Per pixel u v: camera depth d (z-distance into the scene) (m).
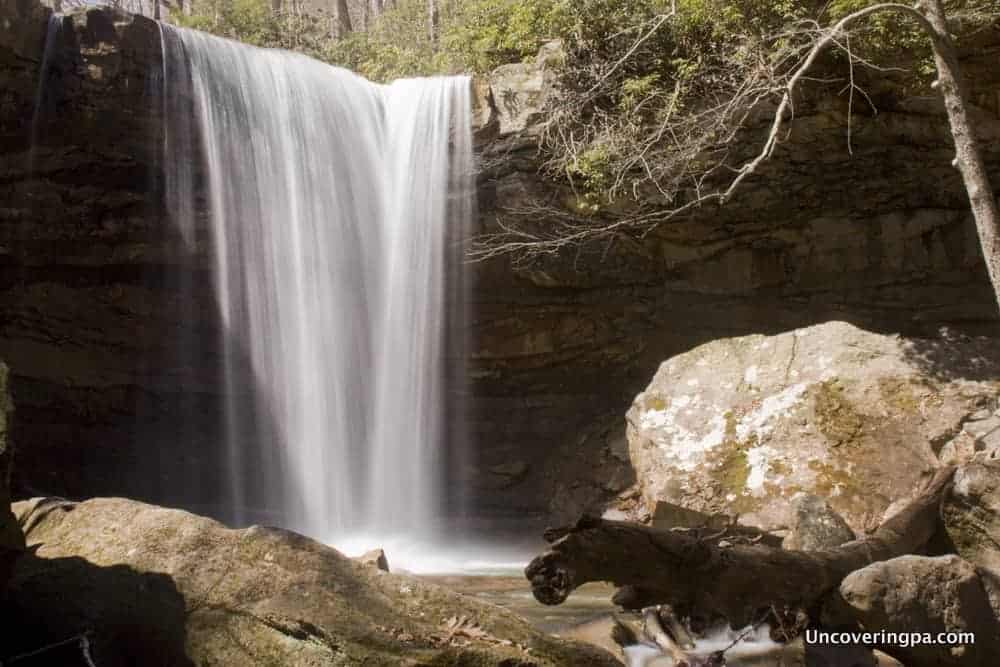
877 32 13.57
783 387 11.42
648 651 6.59
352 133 15.38
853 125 15.36
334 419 14.95
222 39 14.05
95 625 4.63
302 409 14.64
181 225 14.04
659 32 14.84
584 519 5.13
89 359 14.44
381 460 15.81
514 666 4.29
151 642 4.55
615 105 15.23
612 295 17.25
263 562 4.71
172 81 13.30
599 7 14.99
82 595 4.76
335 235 14.96
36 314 13.85
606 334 17.42
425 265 15.94
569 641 4.57
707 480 11.01
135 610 4.64
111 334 14.55
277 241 14.27
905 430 10.45
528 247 16.12
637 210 15.29
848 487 10.26
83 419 14.51
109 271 14.32
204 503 15.34
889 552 6.73
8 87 12.34
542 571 5.02
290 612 4.39
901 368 11.05
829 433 10.73
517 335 17.27
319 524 14.76
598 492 15.66
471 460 17.55
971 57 14.65
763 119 14.89
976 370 10.91
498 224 15.82
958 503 7.32
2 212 13.04
